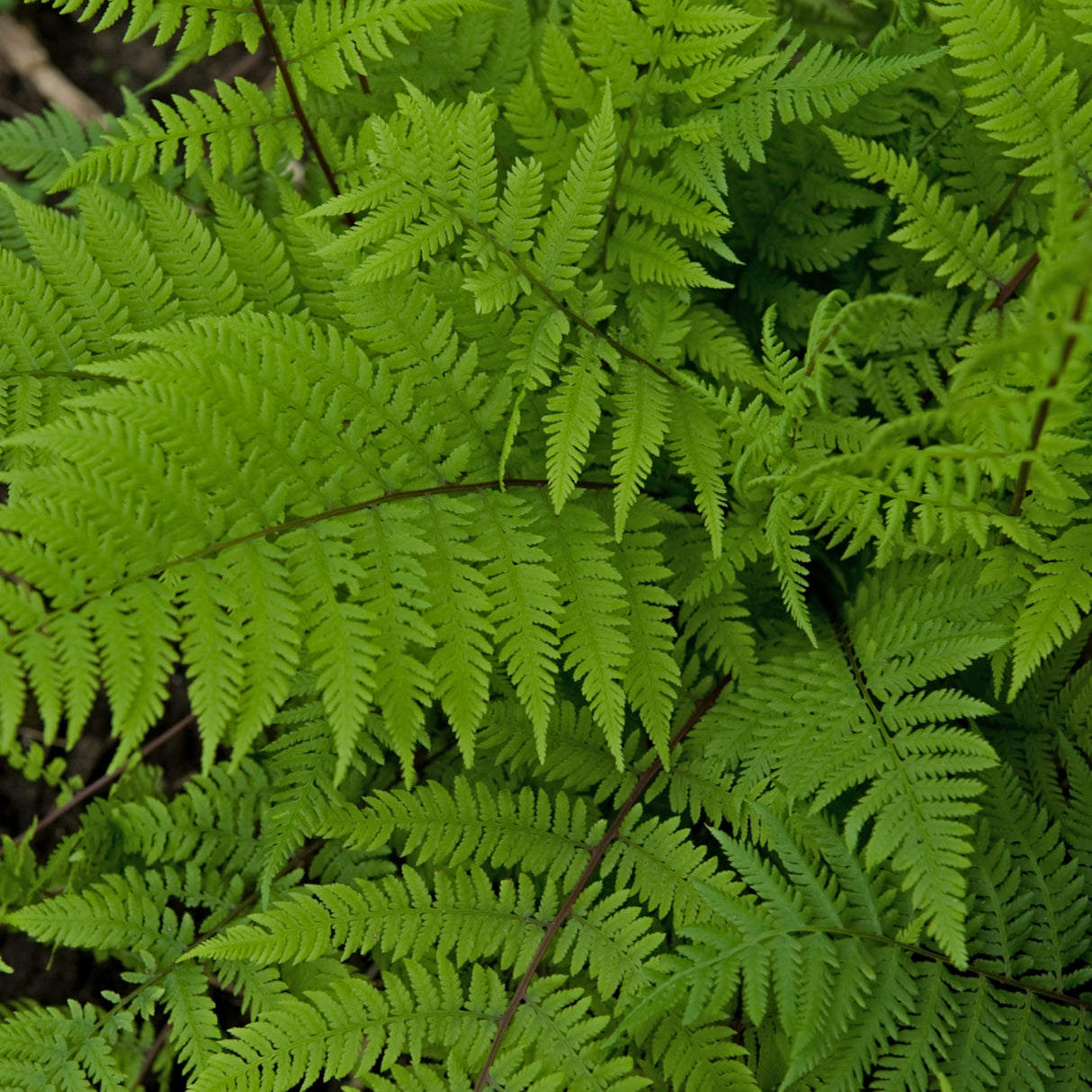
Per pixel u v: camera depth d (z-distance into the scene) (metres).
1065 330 1.49
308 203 1.75
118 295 1.68
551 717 1.70
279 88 1.70
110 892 1.70
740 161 1.68
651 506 1.69
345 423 1.63
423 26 1.68
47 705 1.53
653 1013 1.59
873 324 1.73
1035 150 1.65
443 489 1.64
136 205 1.75
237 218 1.69
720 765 1.68
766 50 1.68
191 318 1.68
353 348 1.63
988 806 1.66
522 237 1.65
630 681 1.65
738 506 1.70
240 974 1.69
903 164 1.68
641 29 1.66
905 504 1.61
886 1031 1.63
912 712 1.63
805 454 1.69
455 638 1.61
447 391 1.65
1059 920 1.64
